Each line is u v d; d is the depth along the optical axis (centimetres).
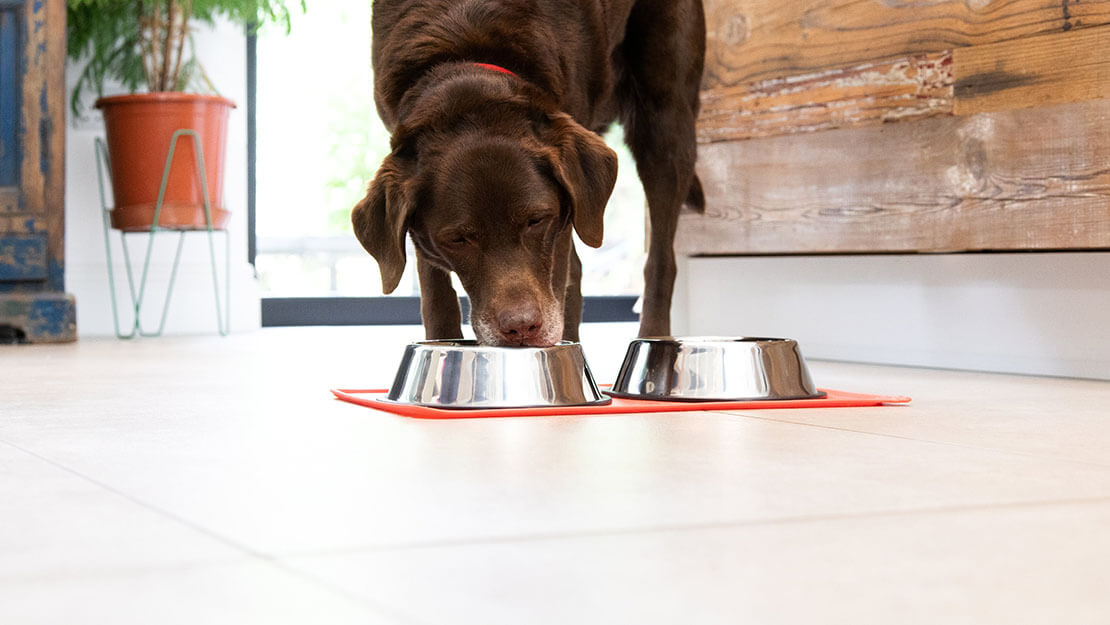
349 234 558
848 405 194
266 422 170
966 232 274
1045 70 256
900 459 135
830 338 316
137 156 427
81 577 82
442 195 203
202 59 484
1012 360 274
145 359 318
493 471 126
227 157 495
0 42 398
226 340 427
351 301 558
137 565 85
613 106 279
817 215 309
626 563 86
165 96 423
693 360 196
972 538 94
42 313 398
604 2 252
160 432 159
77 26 454
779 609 74
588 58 246
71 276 468
